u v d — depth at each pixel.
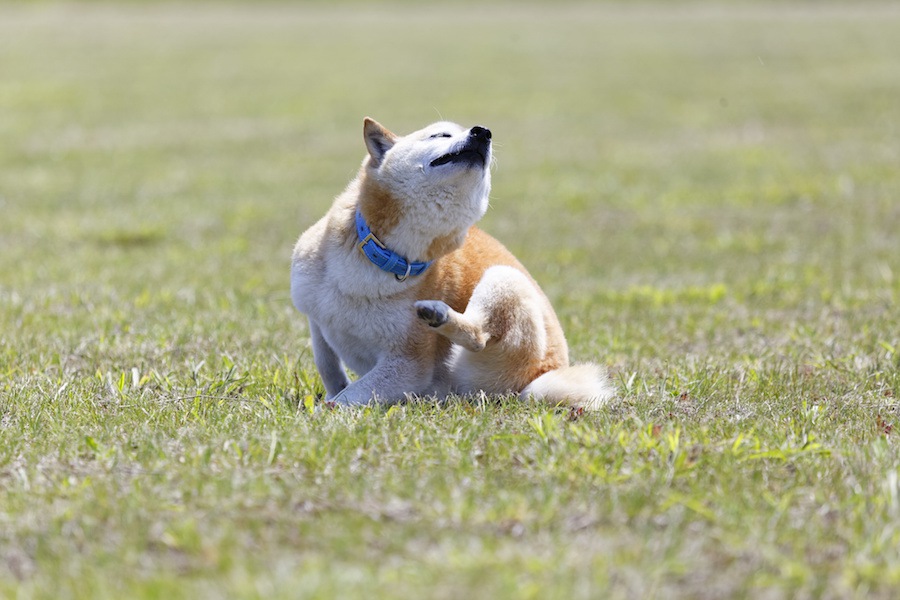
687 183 28.86
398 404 10.16
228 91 49.53
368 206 10.34
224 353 12.33
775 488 8.05
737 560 6.81
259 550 6.87
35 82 51.22
